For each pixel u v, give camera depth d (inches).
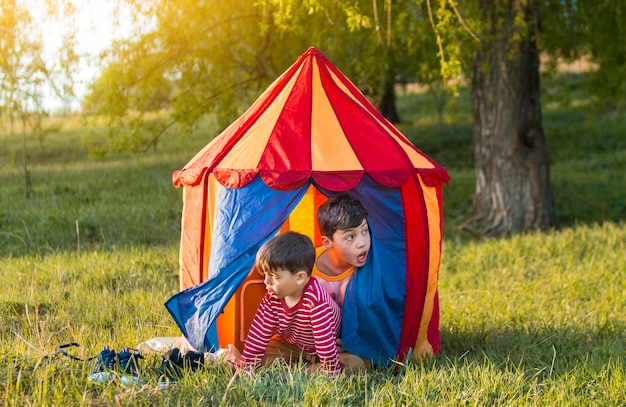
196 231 173.0
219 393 139.3
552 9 458.3
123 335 189.6
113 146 446.6
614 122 885.2
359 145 168.4
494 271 315.6
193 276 174.7
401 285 168.1
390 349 168.9
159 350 171.2
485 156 434.9
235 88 454.9
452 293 279.7
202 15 417.1
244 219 160.6
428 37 390.0
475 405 141.2
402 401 145.0
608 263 318.7
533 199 423.8
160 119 802.2
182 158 662.5
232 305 170.7
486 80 429.4
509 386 152.9
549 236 377.1
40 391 136.4
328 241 162.7
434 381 154.3
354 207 159.2
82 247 322.3
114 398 135.2
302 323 156.0
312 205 195.2
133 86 429.7
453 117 928.3
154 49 422.6
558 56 485.4
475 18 372.8
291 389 142.7
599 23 450.0
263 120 175.9
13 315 215.5
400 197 166.2
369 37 419.5
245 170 161.2
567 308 248.2
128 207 418.9
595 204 526.9
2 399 136.1
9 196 449.7
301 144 165.9
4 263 280.5
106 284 255.9
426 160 178.4
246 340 162.6
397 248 167.5
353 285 162.6
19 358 158.6
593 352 184.5
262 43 437.4
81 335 187.6
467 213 484.4
